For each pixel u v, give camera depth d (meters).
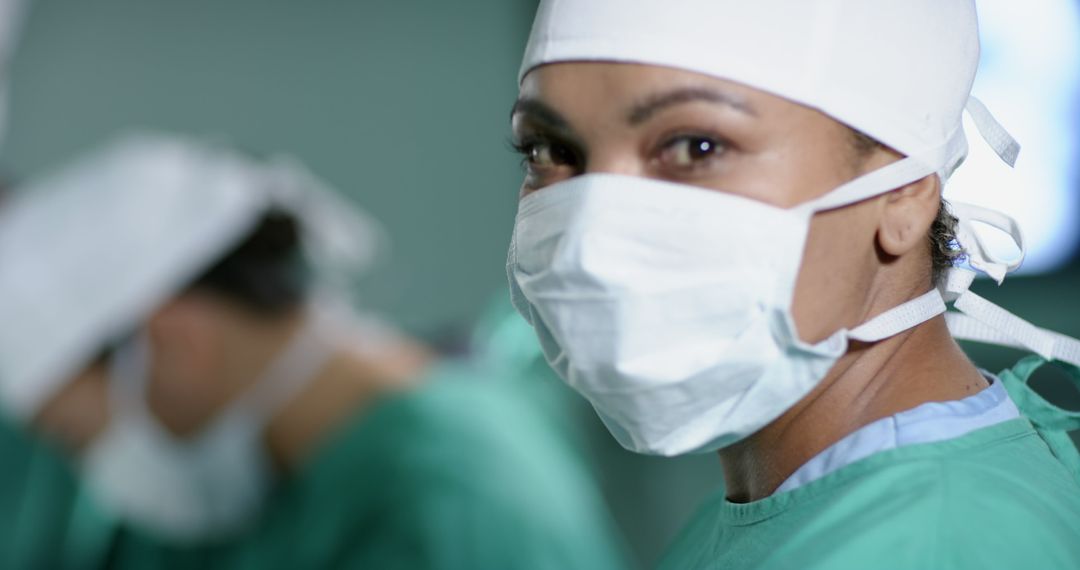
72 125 4.13
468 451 1.49
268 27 4.21
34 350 1.39
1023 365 0.97
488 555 1.43
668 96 0.84
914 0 0.88
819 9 0.85
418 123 4.26
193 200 1.45
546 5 0.90
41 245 1.39
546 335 0.95
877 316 0.89
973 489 0.78
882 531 0.77
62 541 1.77
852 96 0.85
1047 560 0.74
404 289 4.20
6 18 2.38
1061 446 0.94
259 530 1.57
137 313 1.42
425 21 4.27
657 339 0.87
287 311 1.52
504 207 4.27
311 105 4.23
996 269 0.92
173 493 1.55
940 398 0.88
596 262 0.87
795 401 0.87
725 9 0.84
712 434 0.89
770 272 0.85
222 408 1.51
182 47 4.19
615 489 3.67
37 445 1.79
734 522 0.93
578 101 0.88
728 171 0.86
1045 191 3.26
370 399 1.54
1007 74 3.22
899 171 0.86
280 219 1.52
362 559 1.48
